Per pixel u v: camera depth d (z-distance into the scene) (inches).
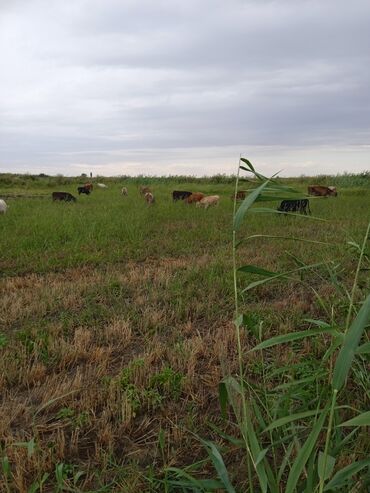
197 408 134.9
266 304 229.1
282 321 201.8
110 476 107.0
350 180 1283.2
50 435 122.4
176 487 102.8
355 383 134.9
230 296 238.5
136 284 265.4
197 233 438.6
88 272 300.4
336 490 87.8
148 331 193.5
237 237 425.4
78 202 709.9
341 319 194.2
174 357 163.5
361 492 88.9
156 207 636.7
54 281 271.7
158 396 137.5
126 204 666.2
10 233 394.9
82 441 120.6
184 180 1403.8
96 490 101.2
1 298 240.4
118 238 399.9
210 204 667.4
